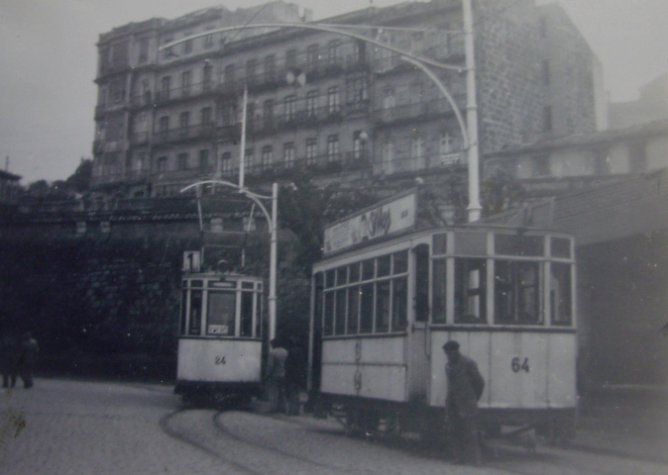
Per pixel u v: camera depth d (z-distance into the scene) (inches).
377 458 471.8
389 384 534.0
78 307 2025.1
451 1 1924.2
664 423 552.7
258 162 2287.2
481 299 485.1
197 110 2416.3
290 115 2224.4
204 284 964.6
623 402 625.6
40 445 498.0
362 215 634.2
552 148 1455.5
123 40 2556.6
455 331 479.2
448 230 490.0
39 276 2110.0
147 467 409.4
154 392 1270.9
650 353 707.4
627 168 1334.9
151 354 1878.7
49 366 1984.5
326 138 2158.0
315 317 746.8
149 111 2496.3
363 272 606.2
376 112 2021.4
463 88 1872.5
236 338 961.5
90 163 2694.4
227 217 1798.7
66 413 748.6
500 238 492.4
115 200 2079.2
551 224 558.3
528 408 478.0
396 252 543.8
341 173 2060.8
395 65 2033.7
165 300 1902.1
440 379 480.7
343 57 2149.4
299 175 1382.9
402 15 2018.9
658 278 699.4
